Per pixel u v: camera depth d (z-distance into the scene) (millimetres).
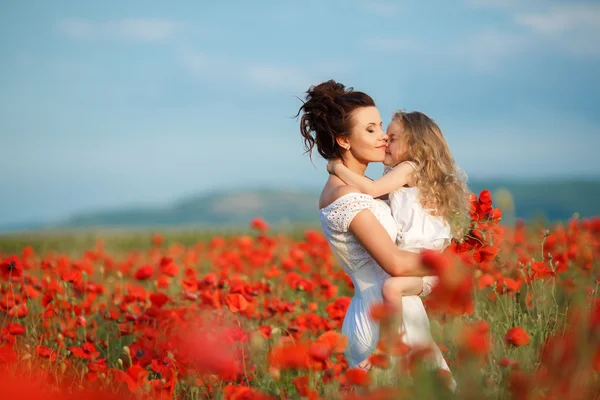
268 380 5145
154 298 7219
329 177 5965
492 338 5207
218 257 12766
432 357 3371
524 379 3195
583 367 2896
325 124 5871
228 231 27141
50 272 10688
